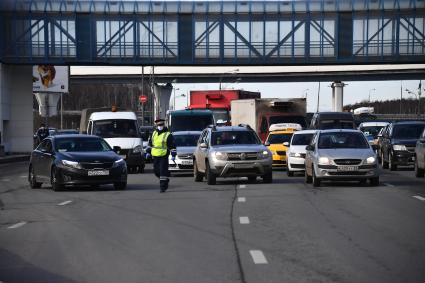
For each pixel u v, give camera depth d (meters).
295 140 82.69
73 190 63.28
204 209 46.12
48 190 64.44
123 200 52.97
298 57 147.75
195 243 32.31
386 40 146.62
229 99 129.88
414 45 146.12
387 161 92.88
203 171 70.88
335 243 31.81
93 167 60.75
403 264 26.75
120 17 147.00
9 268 27.06
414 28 145.88
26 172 98.81
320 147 64.56
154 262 27.75
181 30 147.88
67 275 25.55
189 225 38.41
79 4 146.25
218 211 44.88
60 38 146.62
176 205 48.84
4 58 146.75
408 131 92.06
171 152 60.44
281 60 147.88
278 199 52.00
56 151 63.25
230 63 148.12
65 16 146.50
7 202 52.78
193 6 147.25
